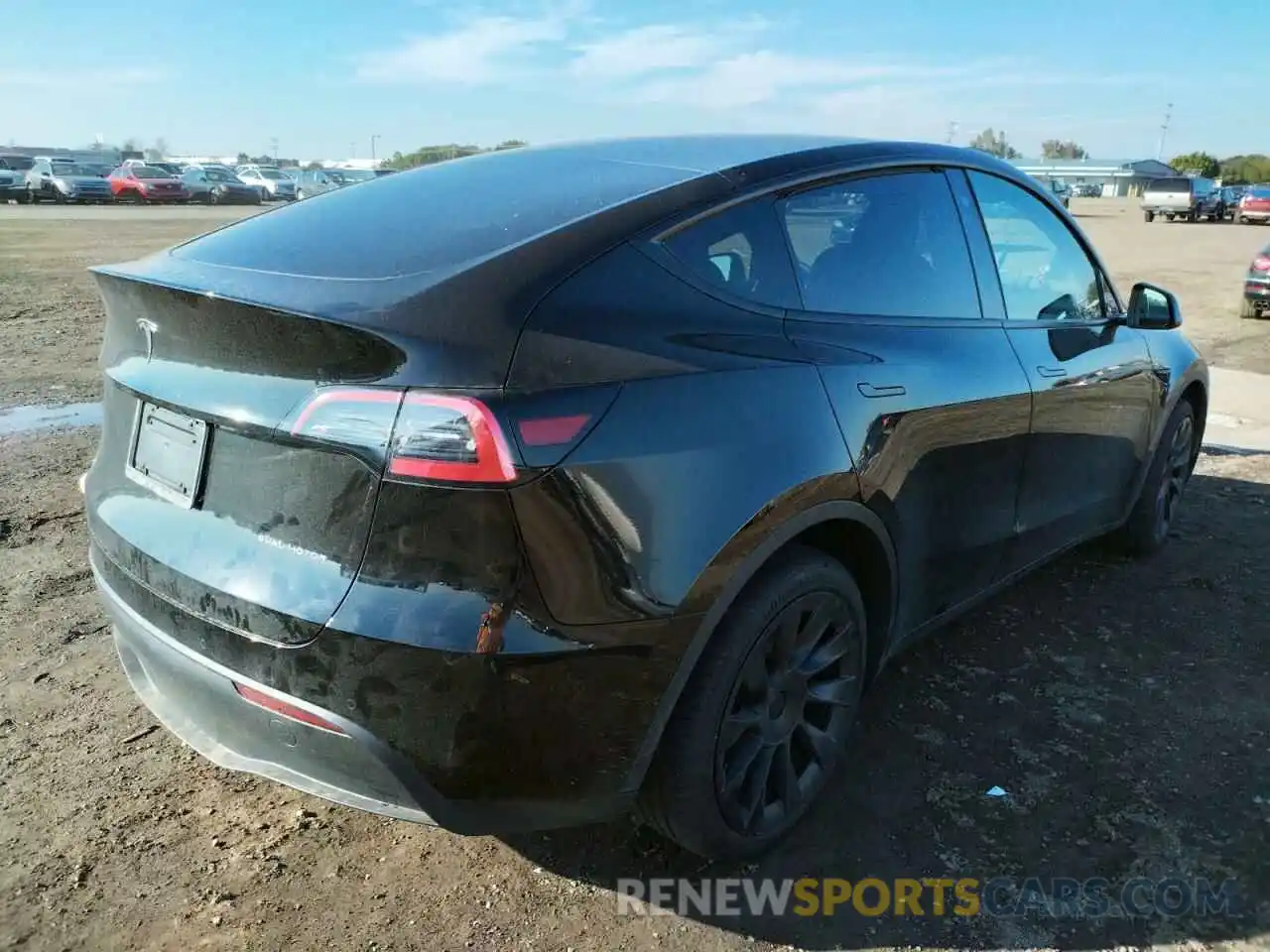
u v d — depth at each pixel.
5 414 6.66
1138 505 4.41
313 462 1.99
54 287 13.45
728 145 2.91
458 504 1.88
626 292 2.18
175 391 2.23
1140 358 4.02
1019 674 3.49
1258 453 6.46
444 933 2.28
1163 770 2.93
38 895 2.35
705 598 2.12
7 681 3.28
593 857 2.54
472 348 1.92
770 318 2.44
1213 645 3.73
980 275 3.22
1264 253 12.52
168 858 2.50
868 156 2.92
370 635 1.90
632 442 2.02
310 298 2.01
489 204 2.47
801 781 2.59
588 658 1.99
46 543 4.39
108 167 45.12
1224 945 2.27
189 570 2.14
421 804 1.99
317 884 2.43
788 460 2.28
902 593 2.84
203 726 2.21
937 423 2.77
